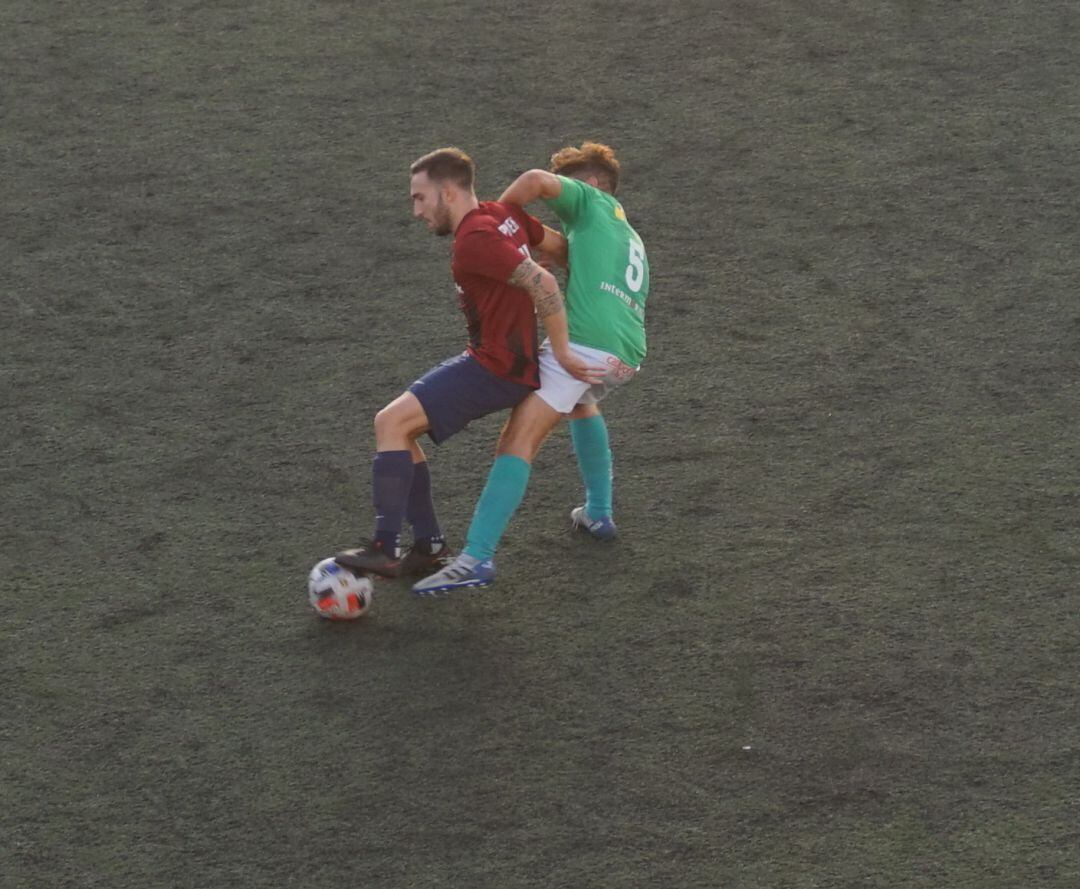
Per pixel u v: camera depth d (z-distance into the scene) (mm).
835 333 23219
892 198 26906
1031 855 13953
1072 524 18750
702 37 33250
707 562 18453
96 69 32500
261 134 29766
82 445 21031
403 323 23891
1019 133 28781
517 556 18719
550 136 29422
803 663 16672
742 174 27906
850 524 19016
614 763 15320
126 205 27438
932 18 33625
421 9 35125
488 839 14398
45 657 17047
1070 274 24406
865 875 13812
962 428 20812
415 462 18000
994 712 15805
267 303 24500
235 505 19766
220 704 16312
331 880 13953
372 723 15992
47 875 14078
